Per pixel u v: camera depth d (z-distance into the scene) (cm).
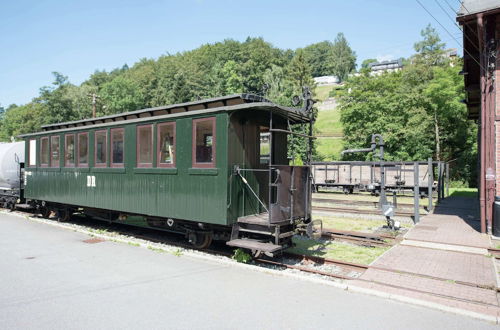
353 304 491
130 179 889
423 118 3212
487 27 1005
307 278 586
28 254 752
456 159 3328
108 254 754
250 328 413
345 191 2464
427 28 3950
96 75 10956
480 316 448
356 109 3538
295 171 712
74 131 1084
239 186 722
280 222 656
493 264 712
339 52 12631
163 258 724
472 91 1445
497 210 965
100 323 422
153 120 827
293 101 790
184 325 419
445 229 1090
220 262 687
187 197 756
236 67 7012
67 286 551
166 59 10719
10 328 407
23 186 1477
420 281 602
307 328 415
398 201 1975
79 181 1060
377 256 787
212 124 716
